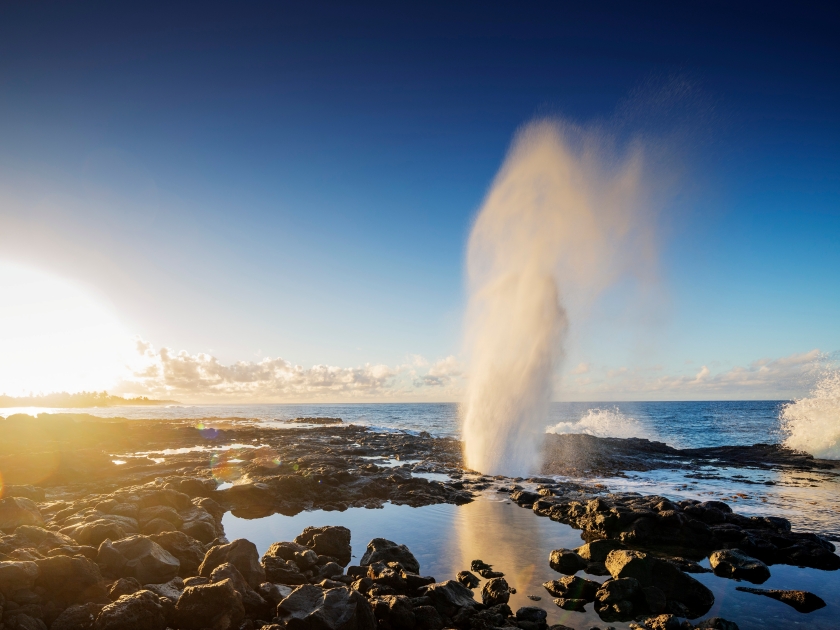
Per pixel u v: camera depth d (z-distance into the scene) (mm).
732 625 8555
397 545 11773
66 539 10102
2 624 7113
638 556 10406
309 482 19672
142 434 40281
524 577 11078
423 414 119125
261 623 8062
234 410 184375
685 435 55594
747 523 14438
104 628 7016
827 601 10133
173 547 10617
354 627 7605
